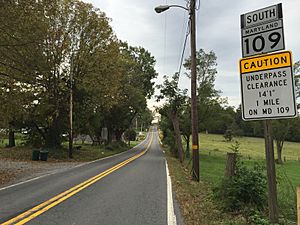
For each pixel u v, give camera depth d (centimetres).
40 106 3111
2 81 1967
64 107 3291
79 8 3109
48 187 1185
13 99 2009
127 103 5084
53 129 3391
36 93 3062
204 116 4059
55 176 1562
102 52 3291
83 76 3284
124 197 991
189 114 3903
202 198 1014
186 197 1031
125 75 4809
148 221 705
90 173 1711
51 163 2492
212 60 3994
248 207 749
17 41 1600
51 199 945
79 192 1073
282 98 468
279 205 851
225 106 4153
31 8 1605
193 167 1553
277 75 474
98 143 5788
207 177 1800
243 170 841
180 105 3278
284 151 6556
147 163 2572
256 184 772
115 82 3462
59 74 3170
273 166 512
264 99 482
